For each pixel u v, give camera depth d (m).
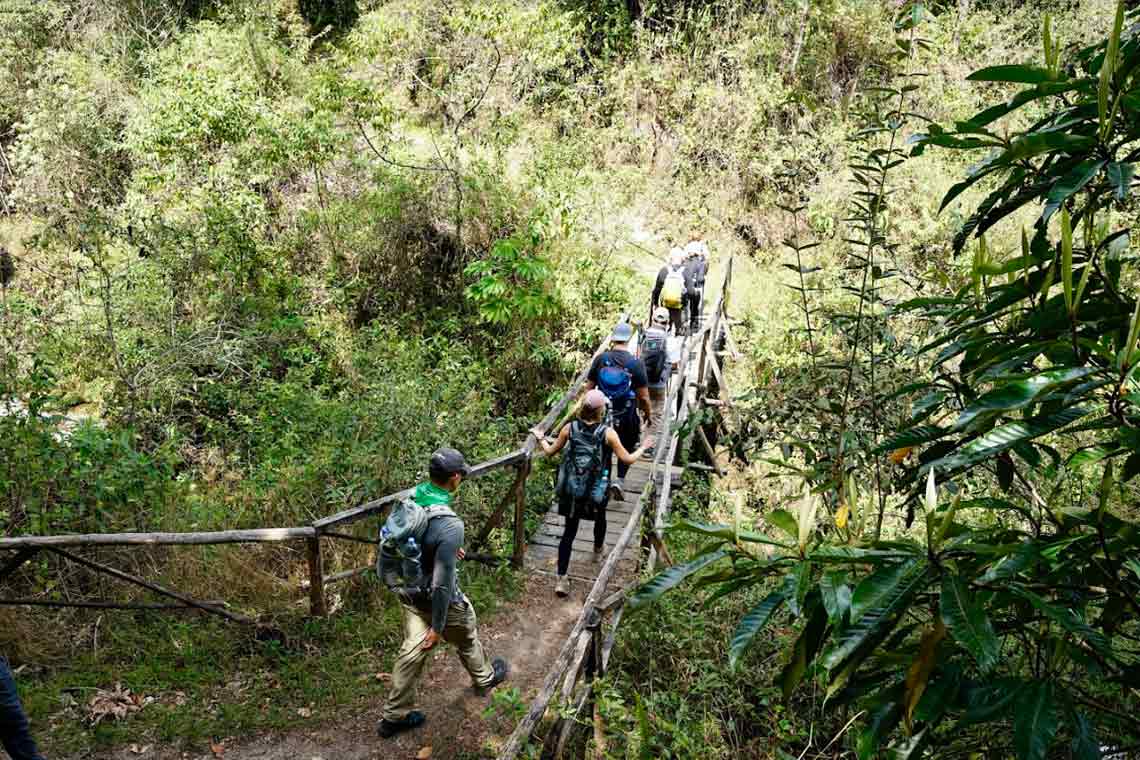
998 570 1.60
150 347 10.18
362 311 13.40
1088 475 4.68
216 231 12.03
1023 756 1.47
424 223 13.34
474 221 13.30
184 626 4.94
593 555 6.62
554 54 14.68
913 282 8.75
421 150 14.59
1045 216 1.76
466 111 14.59
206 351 9.99
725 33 16.86
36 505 5.29
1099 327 1.89
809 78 16.14
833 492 3.94
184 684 4.59
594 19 18.11
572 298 12.73
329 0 19.78
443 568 4.04
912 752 1.81
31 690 4.34
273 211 13.56
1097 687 2.50
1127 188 1.64
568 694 3.75
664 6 17.94
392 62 14.95
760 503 7.59
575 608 5.96
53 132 14.16
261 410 8.84
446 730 4.52
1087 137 1.79
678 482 7.04
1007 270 1.95
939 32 14.41
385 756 4.30
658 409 9.30
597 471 5.80
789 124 15.87
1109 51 1.65
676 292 10.30
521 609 5.91
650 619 5.07
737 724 4.51
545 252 13.24
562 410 8.12
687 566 1.85
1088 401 1.69
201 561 5.38
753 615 1.66
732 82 16.41
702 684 4.46
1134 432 1.58
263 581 5.48
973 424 1.72
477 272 12.34
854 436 4.24
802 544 1.74
